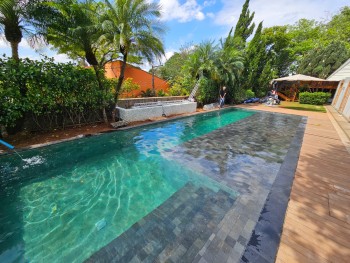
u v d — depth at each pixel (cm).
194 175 362
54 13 531
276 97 1630
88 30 556
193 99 1245
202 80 1276
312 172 352
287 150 489
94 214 258
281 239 194
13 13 478
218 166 400
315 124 792
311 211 238
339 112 1095
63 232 226
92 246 204
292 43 2258
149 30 642
